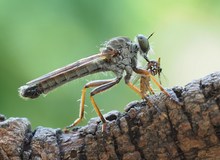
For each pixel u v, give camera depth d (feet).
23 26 0.68
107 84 0.58
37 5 0.68
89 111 0.68
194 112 0.52
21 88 0.58
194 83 0.52
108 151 0.53
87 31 0.68
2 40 0.68
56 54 0.68
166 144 0.52
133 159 0.53
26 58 0.68
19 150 0.53
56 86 0.59
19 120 0.53
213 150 0.52
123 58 0.59
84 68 0.59
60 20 0.68
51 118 0.67
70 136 0.53
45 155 0.53
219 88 0.52
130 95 0.68
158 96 0.53
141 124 0.52
